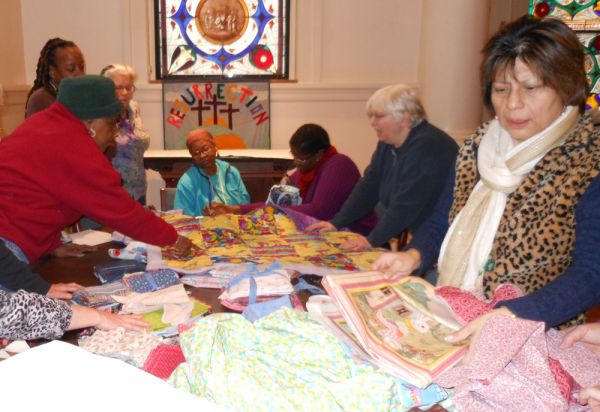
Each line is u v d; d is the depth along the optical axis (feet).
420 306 3.91
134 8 14.12
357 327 3.46
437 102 14.08
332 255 6.06
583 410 3.20
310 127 9.20
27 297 3.77
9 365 2.80
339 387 3.06
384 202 7.81
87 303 4.54
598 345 3.53
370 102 7.40
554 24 3.81
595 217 3.83
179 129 14.79
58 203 5.51
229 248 6.22
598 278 3.65
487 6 13.64
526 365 3.18
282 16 14.71
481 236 4.59
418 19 15.01
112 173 5.52
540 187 4.19
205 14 14.53
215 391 2.97
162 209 10.16
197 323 3.44
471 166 4.95
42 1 13.93
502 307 3.61
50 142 5.30
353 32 14.92
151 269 5.48
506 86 4.07
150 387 2.66
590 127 4.14
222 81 14.73
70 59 9.00
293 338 3.47
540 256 4.22
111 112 5.78
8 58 13.07
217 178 9.69
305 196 9.43
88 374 2.74
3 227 5.27
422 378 3.10
